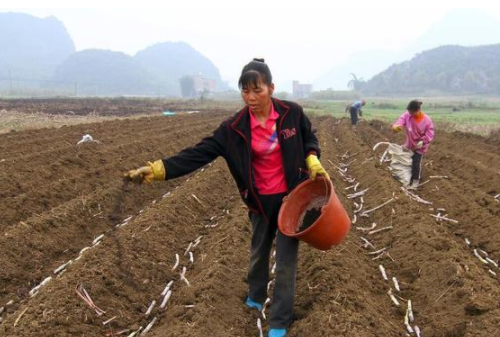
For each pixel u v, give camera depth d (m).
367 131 22.38
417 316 5.41
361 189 11.09
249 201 4.88
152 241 7.09
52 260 7.07
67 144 14.99
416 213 8.23
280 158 4.74
